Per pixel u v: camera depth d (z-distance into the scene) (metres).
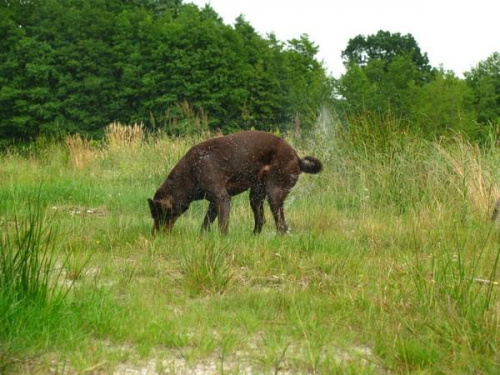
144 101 42.47
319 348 4.46
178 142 15.90
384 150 12.44
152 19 51.62
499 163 10.91
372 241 7.99
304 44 54.44
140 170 15.04
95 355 4.15
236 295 5.68
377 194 11.27
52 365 4.01
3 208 9.70
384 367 4.16
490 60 60.19
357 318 5.00
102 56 43.38
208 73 41.59
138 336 4.55
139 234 8.15
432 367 4.11
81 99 42.19
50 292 5.07
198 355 4.30
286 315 5.21
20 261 4.88
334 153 12.77
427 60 77.56
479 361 4.11
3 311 4.38
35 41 42.50
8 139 42.31
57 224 8.18
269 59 44.81
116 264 6.91
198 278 5.97
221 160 8.40
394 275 6.03
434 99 49.84
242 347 4.49
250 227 9.36
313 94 40.44
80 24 43.59
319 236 8.32
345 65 50.16
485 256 6.72
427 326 4.63
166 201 8.35
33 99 41.91
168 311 5.21
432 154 11.96
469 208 9.75
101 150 18.20
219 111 41.66
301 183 11.98
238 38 44.19
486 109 55.84
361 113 13.86
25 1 46.16
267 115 41.72
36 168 15.80
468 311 4.64
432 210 9.75
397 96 46.19
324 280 6.14
